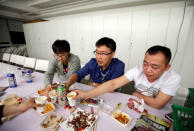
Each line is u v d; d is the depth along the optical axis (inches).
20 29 286.5
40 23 193.5
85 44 158.4
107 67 49.9
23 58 106.5
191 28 93.2
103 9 149.9
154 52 27.5
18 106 27.6
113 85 38.5
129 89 104.6
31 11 183.5
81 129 25.5
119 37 130.1
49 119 28.6
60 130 25.6
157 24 106.4
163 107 33.8
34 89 46.4
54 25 178.4
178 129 23.1
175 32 100.2
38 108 29.7
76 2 139.9
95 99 37.7
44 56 215.6
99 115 30.8
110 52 41.9
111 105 35.2
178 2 101.6
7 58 123.7
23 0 153.9
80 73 51.7
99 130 25.7
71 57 60.1
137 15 113.9
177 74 33.7
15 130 25.6
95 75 54.1
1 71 70.5
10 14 201.3
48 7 169.8
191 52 94.8
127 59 132.3
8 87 48.1
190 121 23.7
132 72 39.3
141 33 116.3
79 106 34.7
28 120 28.6
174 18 98.0
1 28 246.1
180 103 43.9
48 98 38.0
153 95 38.6
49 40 194.7
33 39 218.8
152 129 25.0
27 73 52.4
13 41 274.8
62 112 31.8
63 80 58.4
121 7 135.4
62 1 141.3
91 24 144.4
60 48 49.3
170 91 32.0
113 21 128.7
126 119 28.5
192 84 97.4
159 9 102.4
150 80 36.5
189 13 91.5
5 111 26.2
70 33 166.9
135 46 123.1
